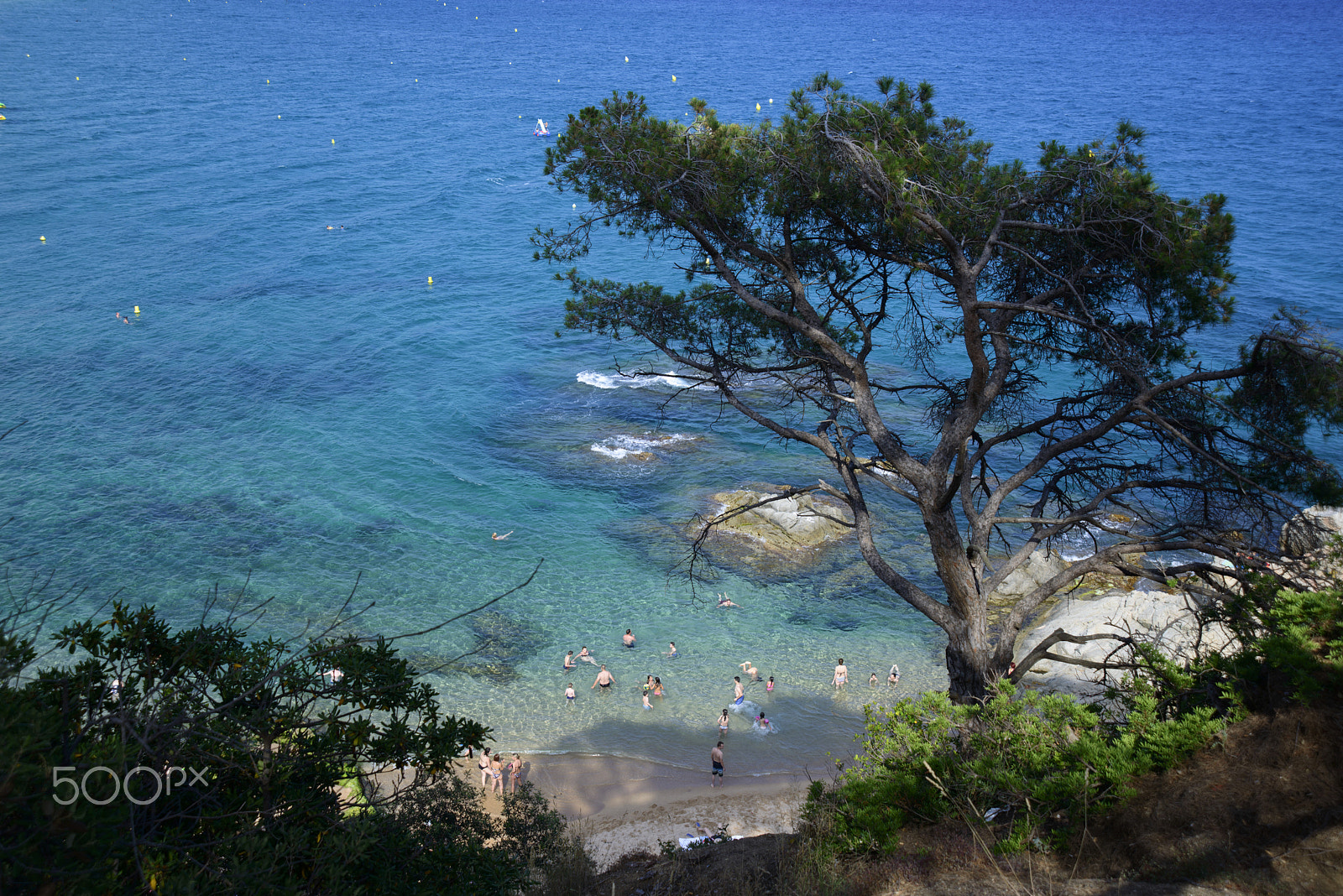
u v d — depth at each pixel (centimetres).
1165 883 605
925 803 827
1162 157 10606
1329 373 909
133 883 473
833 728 2642
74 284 6775
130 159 11156
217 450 4372
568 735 2608
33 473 4053
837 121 1096
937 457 1106
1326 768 641
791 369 1299
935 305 4675
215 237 8162
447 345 5781
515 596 3272
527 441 4459
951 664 1131
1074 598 2930
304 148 12175
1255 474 1022
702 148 1138
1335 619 794
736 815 2239
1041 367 4422
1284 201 8525
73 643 625
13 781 397
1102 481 1280
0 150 11200
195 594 3186
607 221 1220
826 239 1248
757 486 3878
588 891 1119
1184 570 1038
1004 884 671
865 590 3306
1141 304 1162
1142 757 734
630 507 3862
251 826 542
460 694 2772
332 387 5150
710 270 1234
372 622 3078
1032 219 1173
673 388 4947
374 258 7694
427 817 746
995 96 15975
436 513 3831
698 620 3166
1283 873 568
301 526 3706
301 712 641
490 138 13200
